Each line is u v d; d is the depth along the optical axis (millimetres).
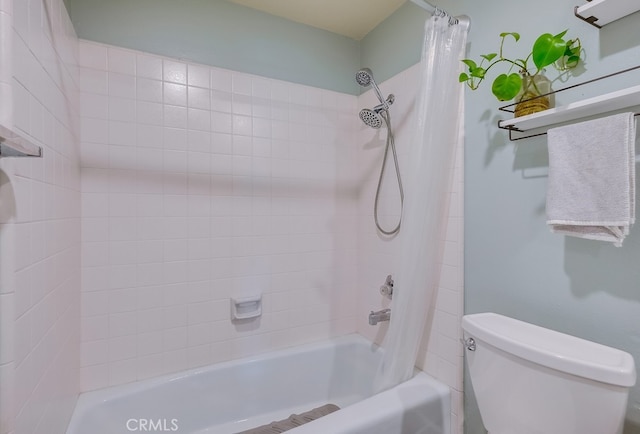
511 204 1156
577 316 980
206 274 1610
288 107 1823
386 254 1800
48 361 924
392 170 1754
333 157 1967
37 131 840
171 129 1521
